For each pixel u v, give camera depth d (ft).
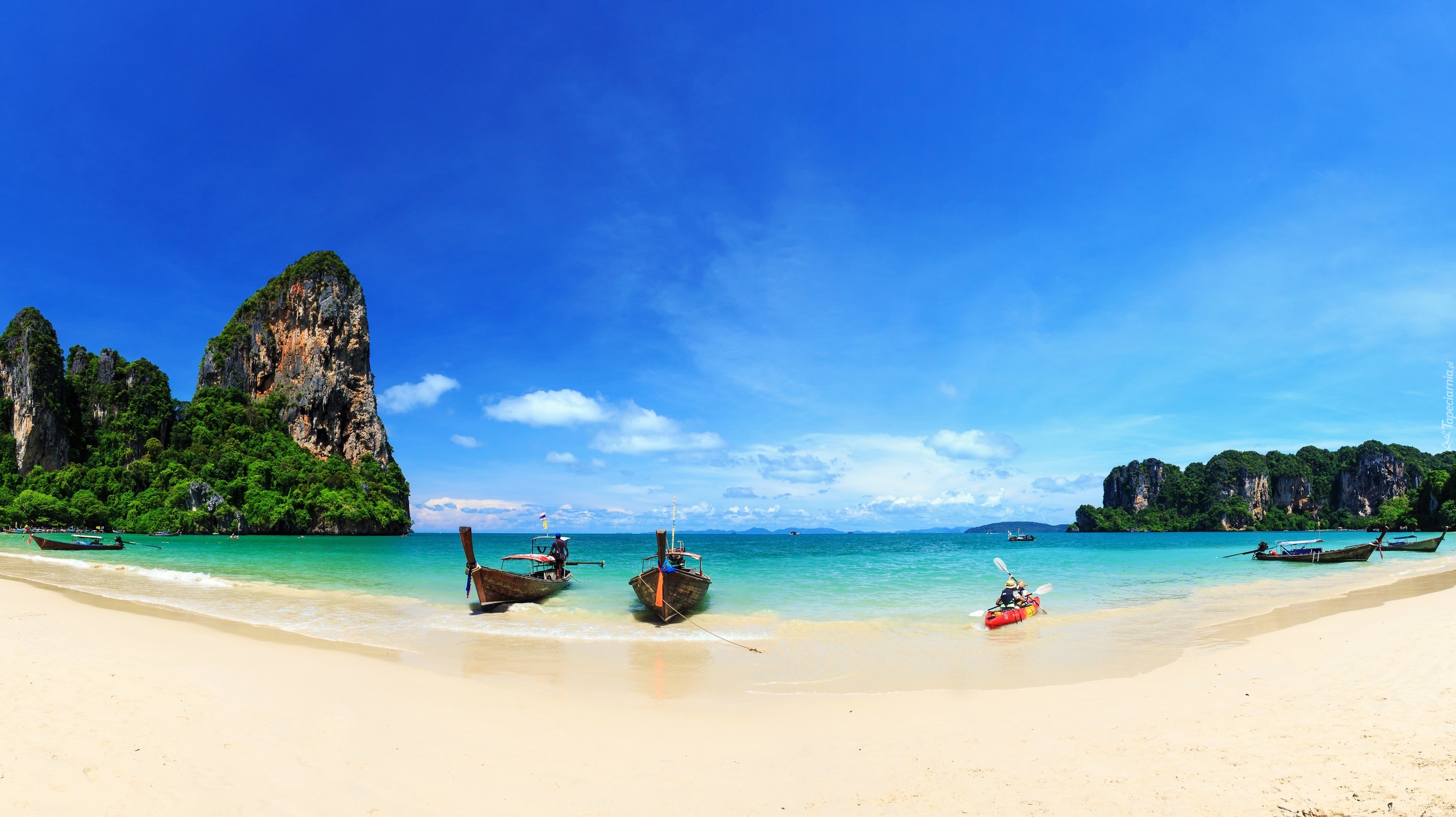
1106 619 64.59
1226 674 37.58
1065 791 20.58
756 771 24.38
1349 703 28.48
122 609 64.80
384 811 20.03
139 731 24.73
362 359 485.15
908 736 28.25
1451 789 18.37
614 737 29.01
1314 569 126.93
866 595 85.61
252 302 491.72
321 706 30.60
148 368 411.75
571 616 68.28
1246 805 18.61
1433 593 75.25
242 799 20.02
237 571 117.80
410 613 69.36
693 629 60.70
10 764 20.98
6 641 38.32
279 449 412.57
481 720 30.81
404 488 473.67
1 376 367.45
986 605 75.97
